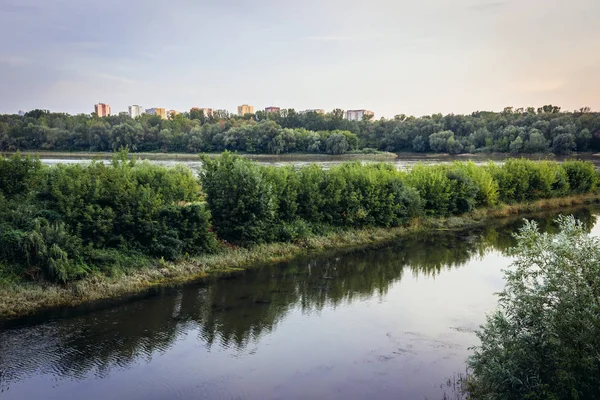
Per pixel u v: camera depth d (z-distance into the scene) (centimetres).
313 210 3688
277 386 1606
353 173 4072
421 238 3994
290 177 3700
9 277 2197
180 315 2194
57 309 2184
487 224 4659
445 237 4038
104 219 2566
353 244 3666
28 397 1507
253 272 2897
